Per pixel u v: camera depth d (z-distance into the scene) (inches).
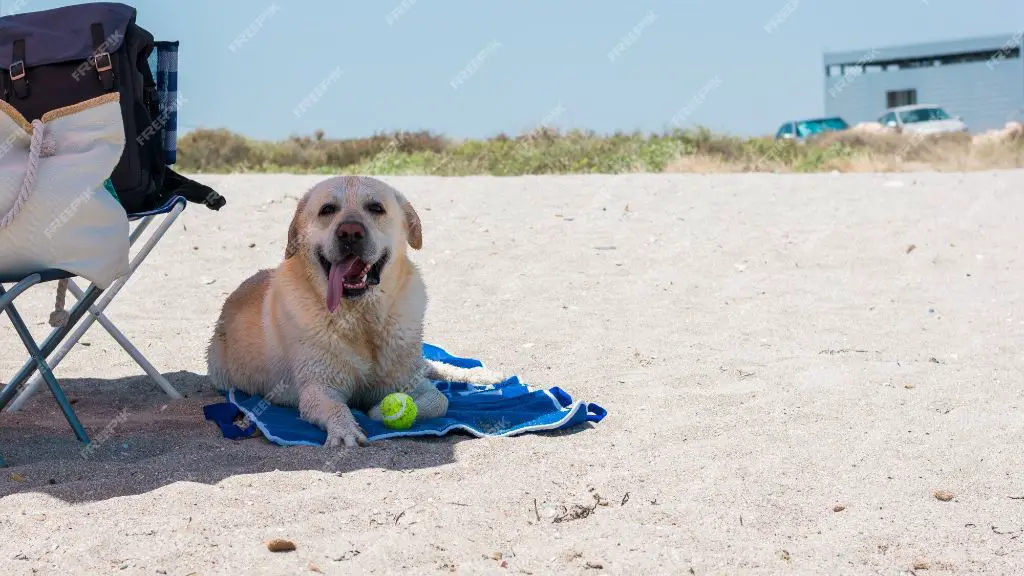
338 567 125.3
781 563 128.3
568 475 162.2
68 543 131.1
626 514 144.3
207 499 146.9
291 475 158.2
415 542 132.5
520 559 128.6
